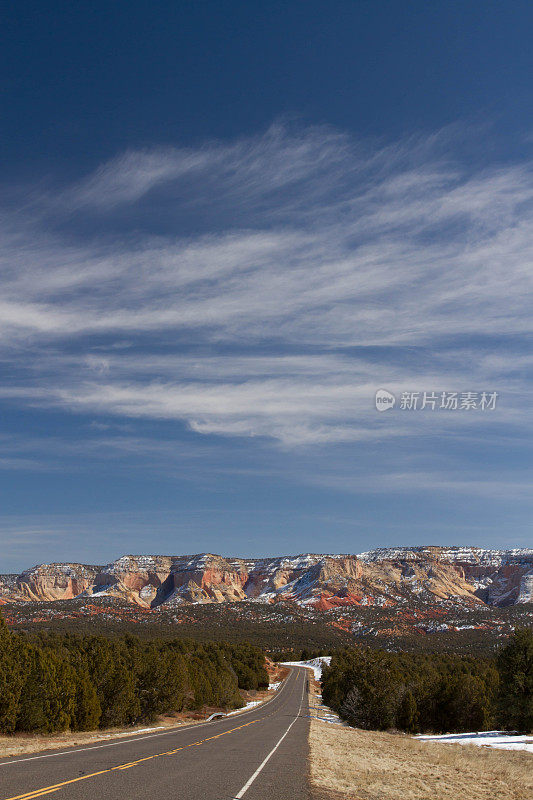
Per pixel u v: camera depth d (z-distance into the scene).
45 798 12.71
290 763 22.61
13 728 34.78
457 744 43.97
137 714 48.56
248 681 124.50
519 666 54.78
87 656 49.28
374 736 47.88
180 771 18.25
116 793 13.72
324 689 101.56
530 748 42.56
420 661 131.12
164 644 139.50
